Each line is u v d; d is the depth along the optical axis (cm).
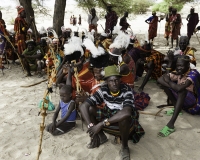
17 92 534
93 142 332
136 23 2080
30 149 338
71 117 379
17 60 812
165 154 327
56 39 544
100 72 333
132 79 394
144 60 547
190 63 388
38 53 626
